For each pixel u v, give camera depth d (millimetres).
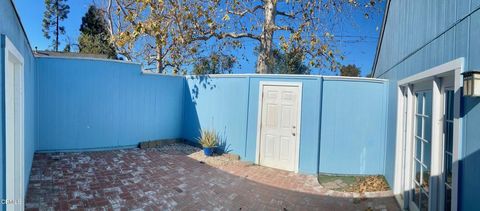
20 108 3500
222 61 11508
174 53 9883
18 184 3412
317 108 6125
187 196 4496
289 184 5371
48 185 4543
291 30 9016
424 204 3738
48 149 6625
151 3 7211
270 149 6551
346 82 6090
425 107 3828
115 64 7324
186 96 8602
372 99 6031
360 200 4668
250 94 6859
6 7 2494
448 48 2779
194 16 8070
